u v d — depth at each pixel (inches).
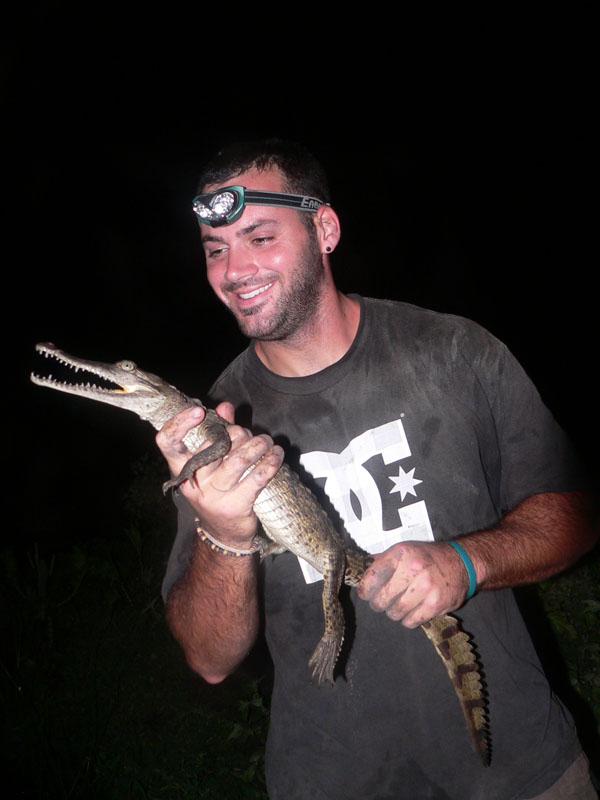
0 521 141.1
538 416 34.0
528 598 73.8
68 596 89.2
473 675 30.5
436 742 31.8
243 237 31.6
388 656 32.3
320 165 33.8
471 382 33.2
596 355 176.1
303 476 33.9
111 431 170.1
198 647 34.6
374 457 33.2
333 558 32.2
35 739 63.1
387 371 33.4
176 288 216.2
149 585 91.0
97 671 74.2
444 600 28.3
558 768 31.5
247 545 31.2
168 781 59.0
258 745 62.9
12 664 75.7
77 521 139.4
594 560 78.3
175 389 41.5
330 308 33.1
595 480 34.9
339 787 32.3
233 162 32.1
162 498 106.7
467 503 32.8
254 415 34.6
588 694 62.6
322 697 32.9
